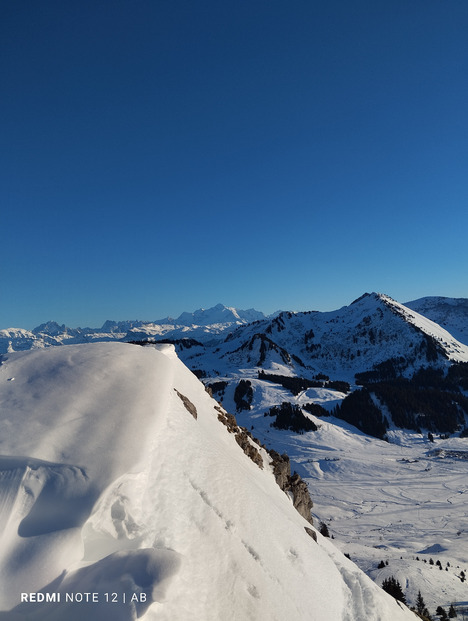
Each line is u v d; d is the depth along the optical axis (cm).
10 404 1581
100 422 1564
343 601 2159
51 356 2144
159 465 1600
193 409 2836
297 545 2178
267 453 4512
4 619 895
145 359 2356
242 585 1450
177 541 1349
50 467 1267
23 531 1084
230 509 1781
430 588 8531
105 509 1230
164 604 1055
